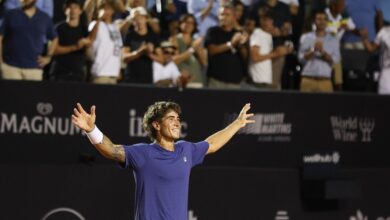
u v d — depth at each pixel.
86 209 13.43
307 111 14.91
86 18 14.61
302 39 16.09
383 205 15.27
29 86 13.26
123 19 15.23
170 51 14.95
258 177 14.50
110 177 13.60
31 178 13.18
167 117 9.27
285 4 16.28
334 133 15.09
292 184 14.71
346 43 16.84
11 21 13.71
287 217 14.64
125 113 13.74
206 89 14.22
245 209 14.38
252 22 15.77
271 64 15.81
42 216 13.18
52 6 14.99
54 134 13.38
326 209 14.88
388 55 16.44
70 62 14.27
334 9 16.73
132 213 13.71
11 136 13.15
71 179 13.39
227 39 15.34
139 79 14.75
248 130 14.50
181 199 9.23
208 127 14.22
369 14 17.17
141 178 9.17
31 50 13.82
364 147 15.34
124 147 9.18
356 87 16.80
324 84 16.05
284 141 14.75
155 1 15.80
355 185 14.71
